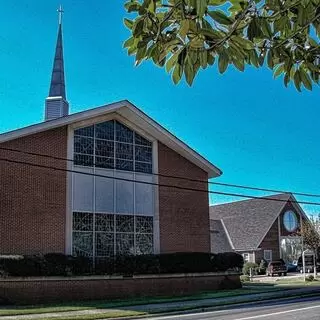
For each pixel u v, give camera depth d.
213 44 3.16
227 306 23.56
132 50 3.42
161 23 3.22
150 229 30.56
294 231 62.78
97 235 28.41
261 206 65.25
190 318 18.80
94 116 29.12
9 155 26.11
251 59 3.34
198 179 32.97
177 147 32.12
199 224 32.47
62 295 25.58
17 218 25.77
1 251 25.02
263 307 22.50
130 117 30.69
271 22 3.14
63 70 39.47
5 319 18.92
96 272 26.94
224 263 32.09
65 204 27.50
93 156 29.16
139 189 30.62
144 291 28.47
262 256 60.06
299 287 33.84
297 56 3.64
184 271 30.16
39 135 27.25
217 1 3.05
